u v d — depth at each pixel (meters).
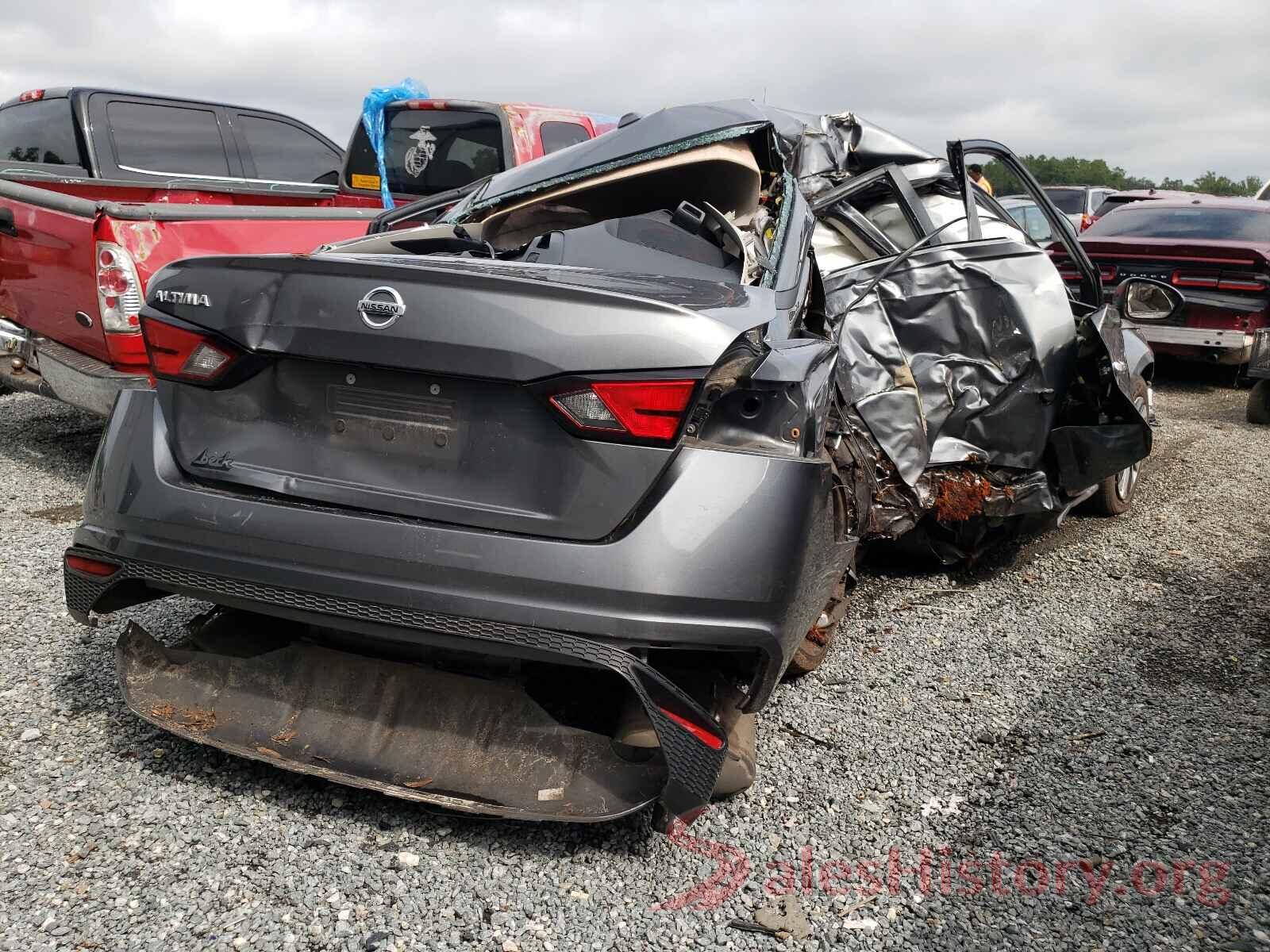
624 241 2.91
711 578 2.03
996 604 4.07
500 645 2.04
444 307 2.05
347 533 2.11
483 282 2.06
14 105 6.75
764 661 2.13
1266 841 2.47
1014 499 4.09
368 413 2.18
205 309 2.26
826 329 3.20
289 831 2.28
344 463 2.20
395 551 2.08
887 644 3.61
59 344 4.89
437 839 2.29
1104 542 4.98
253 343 2.21
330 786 2.45
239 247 4.88
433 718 2.25
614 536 2.02
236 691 2.37
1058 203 17.31
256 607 2.21
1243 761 2.86
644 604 2.00
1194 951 2.07
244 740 2.28
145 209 4.51
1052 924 2.14
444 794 2.13
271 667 2.38
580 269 2.59
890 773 2.73
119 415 2.44
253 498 2.22
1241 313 8.95
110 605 2.48
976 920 2.14
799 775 2.69
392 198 7.28
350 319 2.11
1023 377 4.07
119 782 2.43
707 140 3.18
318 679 2.34
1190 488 6.20
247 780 2.46
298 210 5.18
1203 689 3.34
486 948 1.97
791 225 3.09
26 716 2.71
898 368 3.83
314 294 2.15
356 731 2.26
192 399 2.34
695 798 2.05
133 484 2.33
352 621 2.13
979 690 3.27
